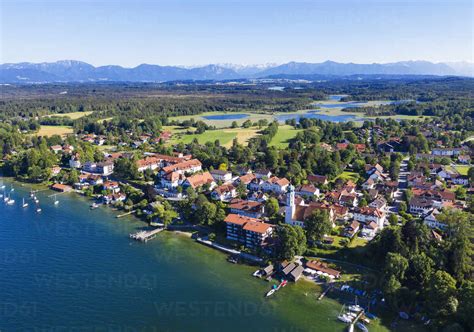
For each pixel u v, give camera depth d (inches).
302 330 5017.2
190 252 7130.9
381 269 6117.1
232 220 7421.3
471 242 6008.9
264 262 6653.5
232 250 7130.9
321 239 7017.7
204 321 5162.4
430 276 5467.5
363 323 5123.0
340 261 6653.5
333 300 5649.6
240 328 5036.9
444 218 7180.1
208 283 6082.7
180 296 5723.4
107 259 6811.0
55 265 6565.0
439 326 4940.9
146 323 5113.2
